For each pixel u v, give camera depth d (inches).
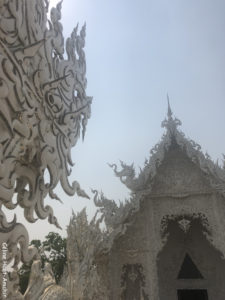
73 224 442.0
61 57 290.4
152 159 566.9
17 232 175.2
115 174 544.1
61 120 265.1
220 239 510.9
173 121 590.2
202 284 604.4
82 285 395.9
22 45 205.9
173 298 605.9
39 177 220.4
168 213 554.3
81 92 324.8
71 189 273.4
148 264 519.2
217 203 537.3
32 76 218.2
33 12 226.1
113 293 505.7
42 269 264.4
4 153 169.2
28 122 201.5
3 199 166.4
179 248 637.3
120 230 512.4
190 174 571.2
